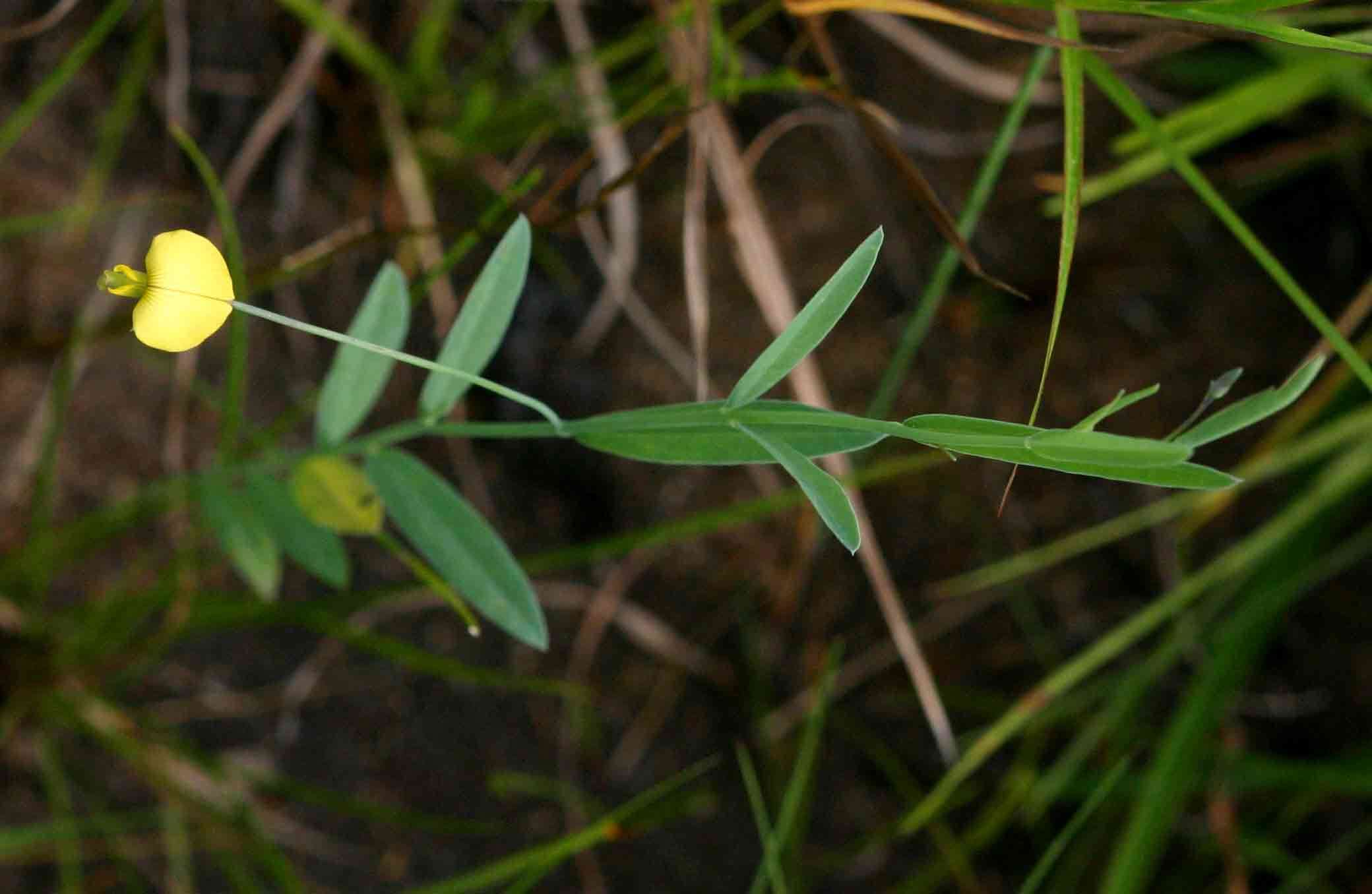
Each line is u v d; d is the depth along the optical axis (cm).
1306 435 59
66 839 52
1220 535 65
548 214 60
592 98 57
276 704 57
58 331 55
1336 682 65
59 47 55
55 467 56
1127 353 66
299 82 54
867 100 64
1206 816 65
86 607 54
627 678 62
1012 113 45
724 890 61
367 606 54
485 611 41
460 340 40
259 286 46
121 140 56
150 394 57
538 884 59
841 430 38
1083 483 66
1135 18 41
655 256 63
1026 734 63
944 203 65
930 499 65
